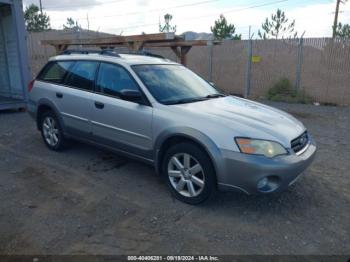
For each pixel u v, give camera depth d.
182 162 3.79
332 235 3.21
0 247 2.95
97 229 3.25
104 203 3.78
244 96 13.51
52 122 5.53
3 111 9.29
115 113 4.31
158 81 4.34
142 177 4.54
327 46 11.26
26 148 5.78
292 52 12.09
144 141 4.06
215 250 2.95
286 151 3.41
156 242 3.05
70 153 5.50
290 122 3.94
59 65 5.43
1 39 10.17
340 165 5.14
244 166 3.27
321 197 4.02
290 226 3.36
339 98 11.29
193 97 4.34
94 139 4.77
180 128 3.63
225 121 3.52
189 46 10.84
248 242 3.07
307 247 3.01
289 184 3.45
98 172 4.70
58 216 3.49
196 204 3.71
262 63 12.91
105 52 4.94
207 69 14.63
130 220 3.42
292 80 12.35
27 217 3.46
